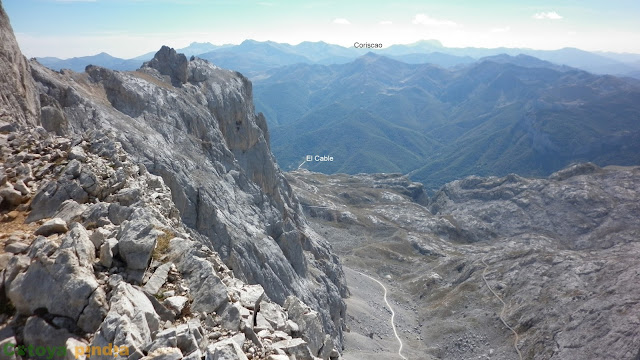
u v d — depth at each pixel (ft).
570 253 631.97
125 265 62.90
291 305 80.43
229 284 72.08
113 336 48.80
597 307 467.52
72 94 219.20
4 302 54.29
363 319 486.79
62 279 53.98
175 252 69.97
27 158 88.17
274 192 422.00
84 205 75.56
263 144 420.36
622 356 396.98
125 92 265.13
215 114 360.69
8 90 138.00
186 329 53.42
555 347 443.73
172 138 269.85
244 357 50.78
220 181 282.97
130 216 72.18
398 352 436.76
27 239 64.95
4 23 148.05
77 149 90.89
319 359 63.98
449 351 489.26
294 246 343.46
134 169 97.96
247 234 271.69
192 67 377.91
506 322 516.32
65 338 50.19
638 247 603.67
